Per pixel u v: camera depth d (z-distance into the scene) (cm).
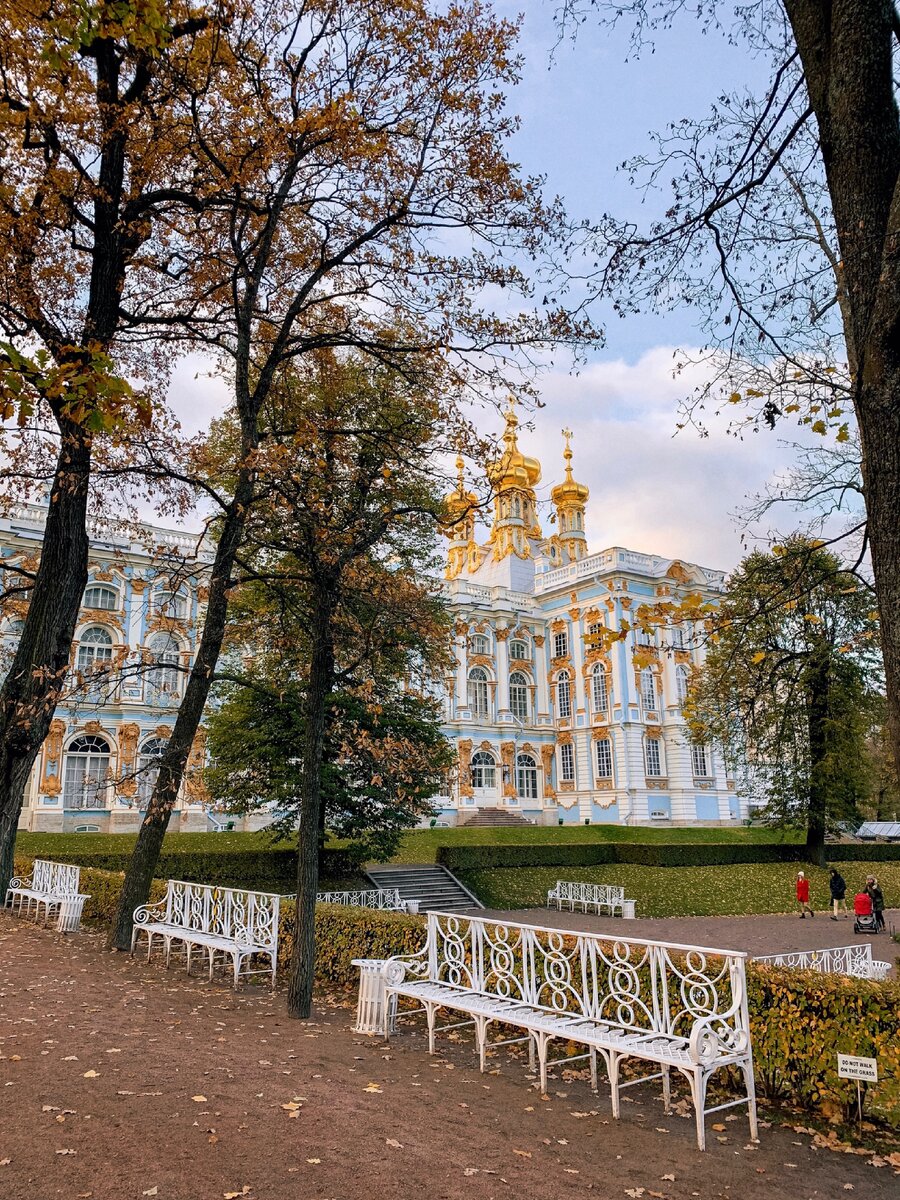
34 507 3484
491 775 5022
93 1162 471
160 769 1302
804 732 3200
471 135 1202
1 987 927
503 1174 497
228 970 1159
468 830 3744
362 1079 670
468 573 6575
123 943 1262
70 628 1096
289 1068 683
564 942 801
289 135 1116
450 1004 759
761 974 715
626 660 4775
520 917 2559
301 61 1181
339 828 2325
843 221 487
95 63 1134
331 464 1284
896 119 491
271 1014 903
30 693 1048
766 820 3625
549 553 6062
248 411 1261
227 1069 662
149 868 1296
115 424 489
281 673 2102
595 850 3338
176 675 3794
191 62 1048
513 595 5316
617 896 2648
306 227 1358
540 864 3181
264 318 1373
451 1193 466
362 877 2677
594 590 5009
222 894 1175
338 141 1130
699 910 2789
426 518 1778
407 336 1383
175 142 1151
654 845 3350
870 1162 559
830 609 1570
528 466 6391
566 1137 571
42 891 1572
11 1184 437
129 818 3553
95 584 3678
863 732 3262
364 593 1162
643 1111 640
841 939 2111
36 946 1249
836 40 494
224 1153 496
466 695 4956
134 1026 789
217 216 1314
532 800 5091
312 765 967
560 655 5231
